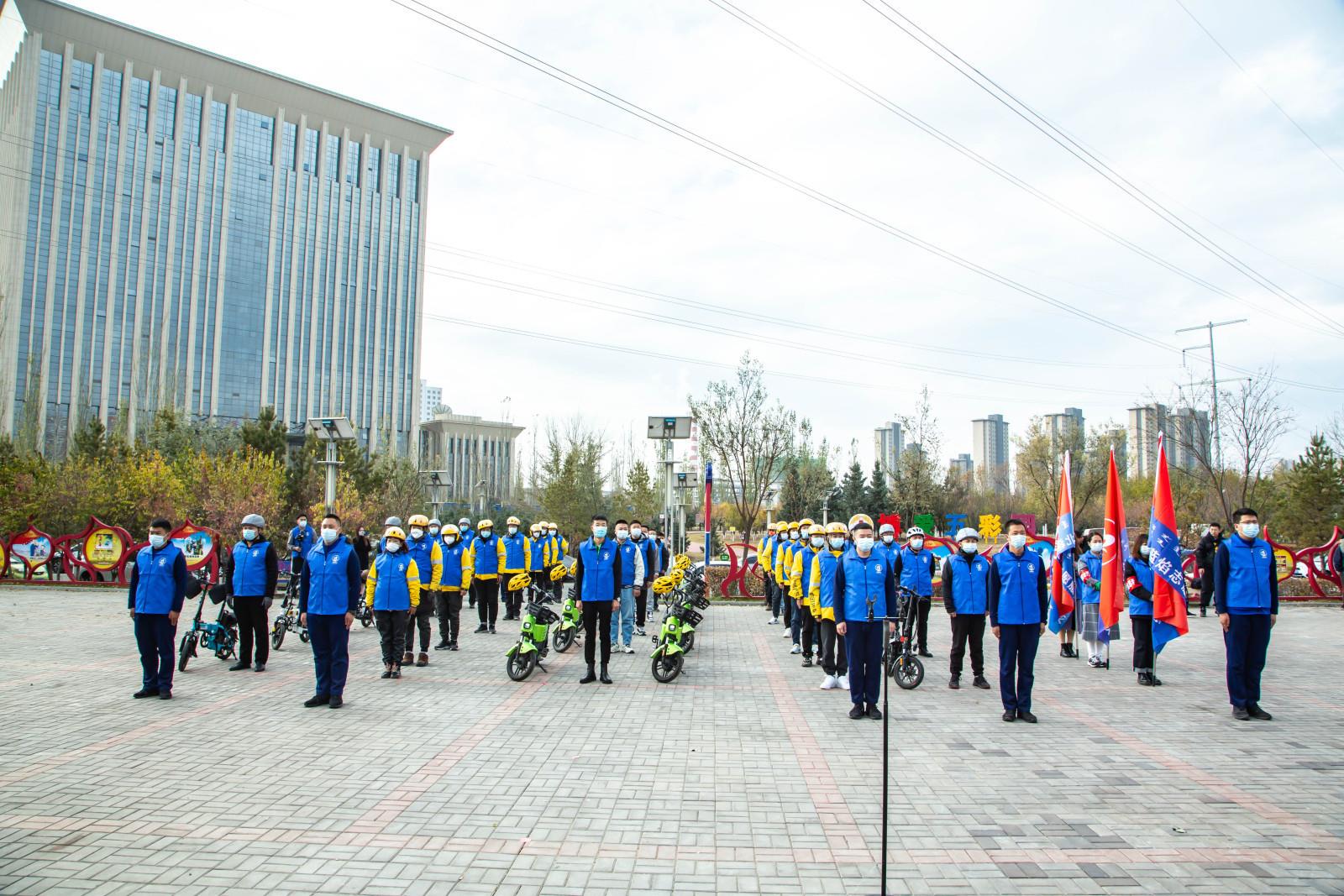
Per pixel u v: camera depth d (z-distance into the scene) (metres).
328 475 16.62
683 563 16.72
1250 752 7.32
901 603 12.06
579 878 4.61
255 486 24.75
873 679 8.49
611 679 10.53
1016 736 7.88
